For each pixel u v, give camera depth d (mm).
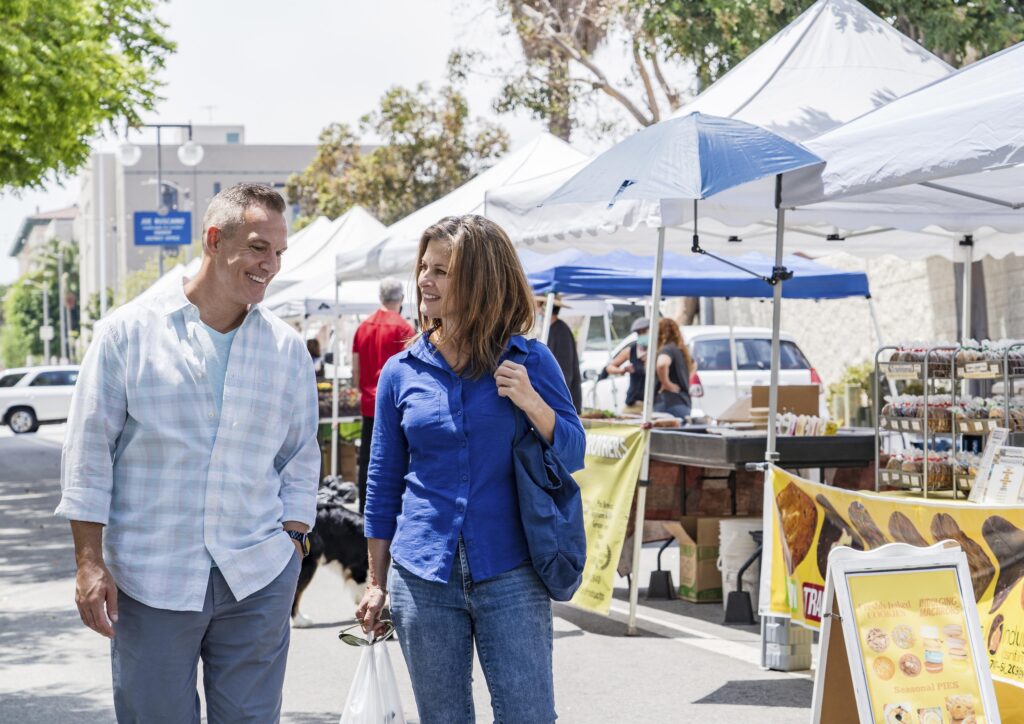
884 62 9125
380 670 4176
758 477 9781
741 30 17781
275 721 3895
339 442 17344
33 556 12570
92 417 3662
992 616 5574
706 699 6660
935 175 5730
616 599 9945
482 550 3701
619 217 8391
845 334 24109
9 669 7613
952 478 7125
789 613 7023
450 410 3779
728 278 12445
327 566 8516
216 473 3744
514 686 3654
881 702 4738
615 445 8477
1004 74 6059
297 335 3982
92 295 108625
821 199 6562
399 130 41781
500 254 3863
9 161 18781
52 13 18312
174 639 3686
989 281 18609
